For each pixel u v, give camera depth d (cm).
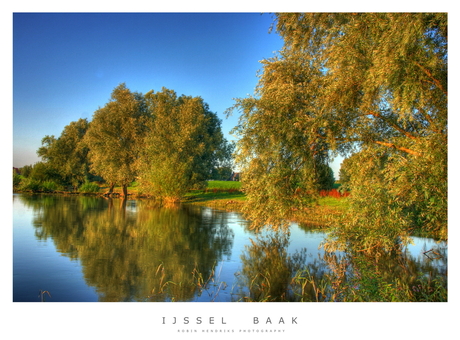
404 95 777
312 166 1121
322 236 1367
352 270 900
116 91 3503
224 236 1404
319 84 1071
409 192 811
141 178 3153
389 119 996
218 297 706
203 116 3334
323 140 1067
